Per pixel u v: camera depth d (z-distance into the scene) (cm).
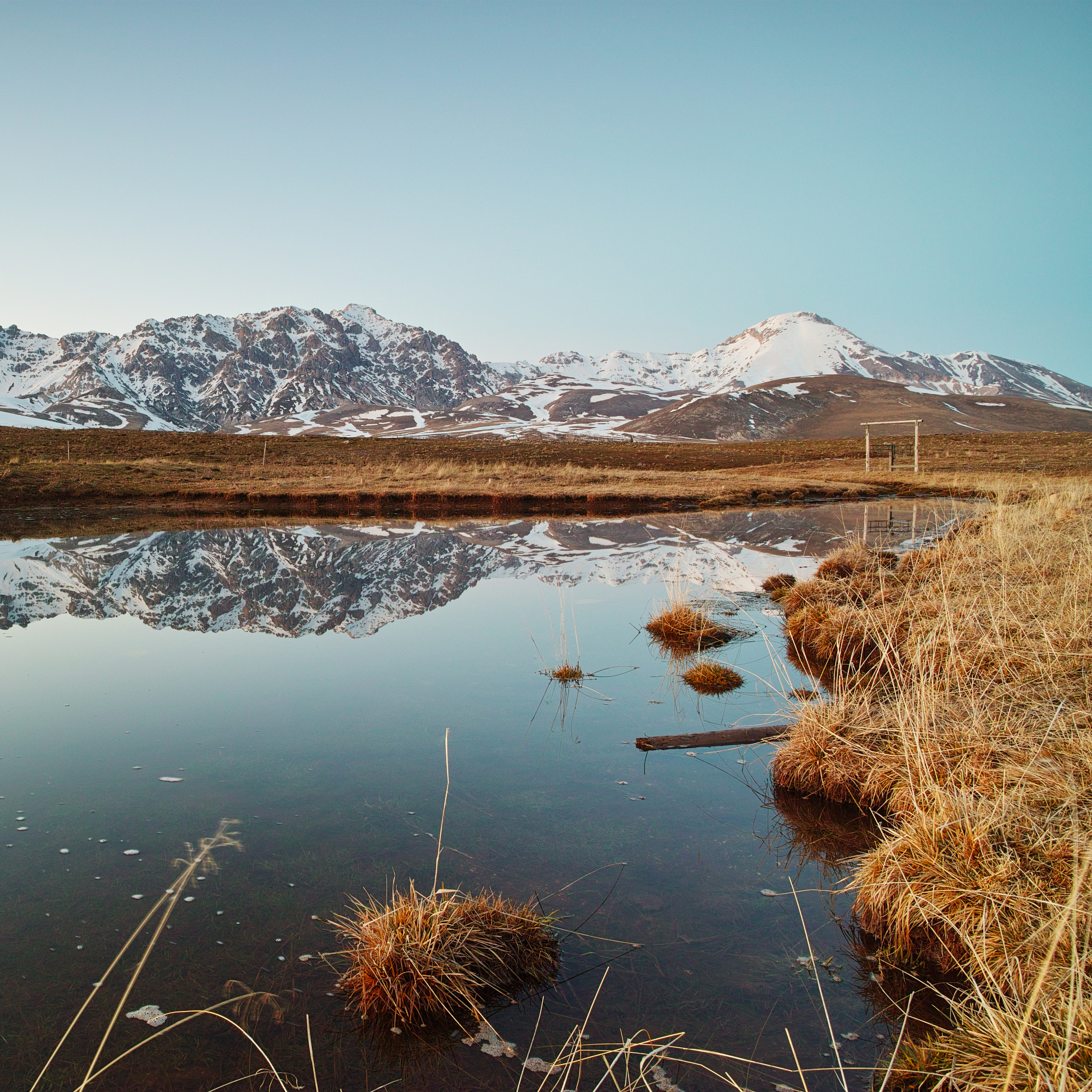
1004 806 335
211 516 2408
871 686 554
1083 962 225
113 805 474
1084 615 612
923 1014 297
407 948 304
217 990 310
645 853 424
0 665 804
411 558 1585
